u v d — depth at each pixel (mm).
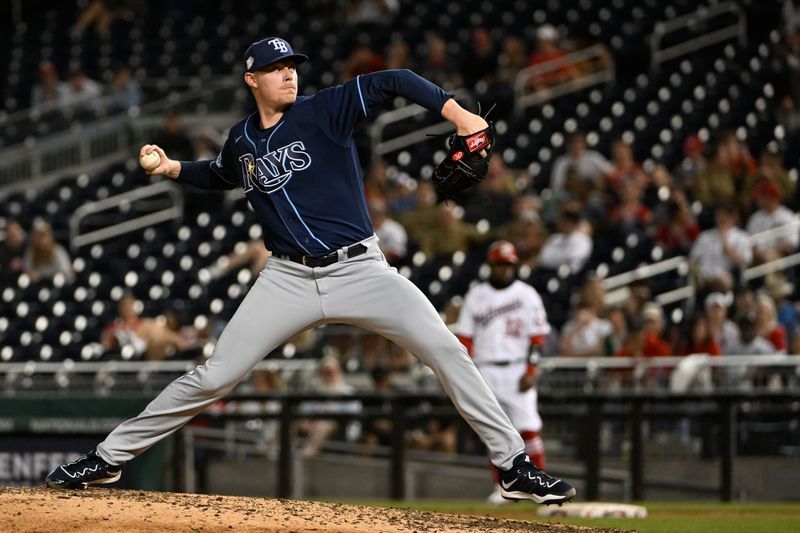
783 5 65812
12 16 83438
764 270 47094
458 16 71625
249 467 40188
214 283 53031
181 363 44000
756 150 57938
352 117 18531
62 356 51031
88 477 19500
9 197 66312
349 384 43906
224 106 68062
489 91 63906
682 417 38281
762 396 37594
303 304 18875
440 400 39125
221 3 78750
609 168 53656
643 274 47562
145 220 60875
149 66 75250
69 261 58281
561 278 48031
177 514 17969
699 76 62781
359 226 18828
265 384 42062
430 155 60844
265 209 18969
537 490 18922
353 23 73562
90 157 67938
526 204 51812
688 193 52750
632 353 40406
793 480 37594
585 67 64312
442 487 40281
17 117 69125
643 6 69375
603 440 39094
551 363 40031
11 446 39125
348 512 19109
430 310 18812
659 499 38500
